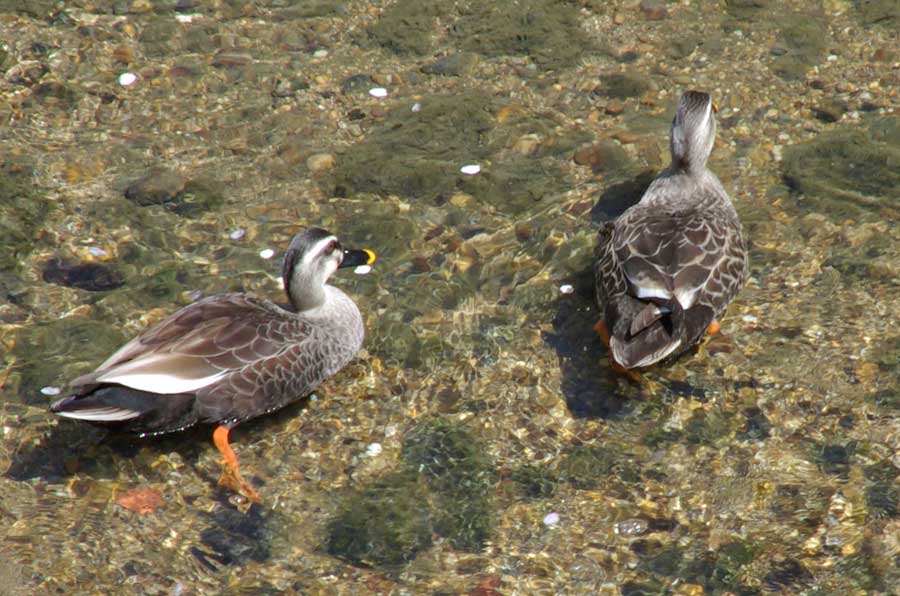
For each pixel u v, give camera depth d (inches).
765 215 559.5
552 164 595.8
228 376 445.1
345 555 413.7
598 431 462.9
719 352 492.7
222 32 682.2
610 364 491.2
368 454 454.3
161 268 535.2
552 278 533.3
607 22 690.2
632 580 404.2
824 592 398.9
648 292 459.2
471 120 623.5
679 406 471.5
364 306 521.0
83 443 455.5
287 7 703.7
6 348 492.4
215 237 553.3
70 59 657.6
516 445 458.0
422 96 640.4
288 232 556.7
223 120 622.5
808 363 486.0
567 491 438.3
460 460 450.9
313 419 470.3
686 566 409.1
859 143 598.2
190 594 397.4
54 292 519.8
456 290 528.1
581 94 639.8
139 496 434.3
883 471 441.4
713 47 667.4
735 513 427.8
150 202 570.6
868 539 416.5
